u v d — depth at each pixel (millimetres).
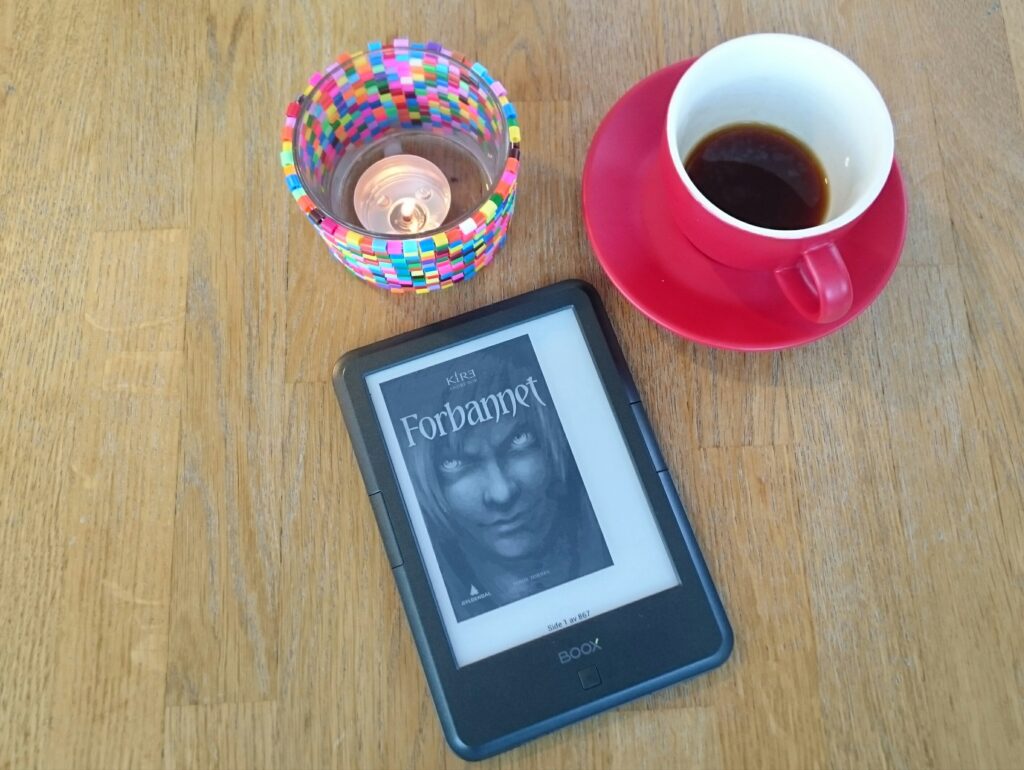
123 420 510
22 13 555
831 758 474
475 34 557
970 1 558
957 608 491
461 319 511
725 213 449
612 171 500
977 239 533
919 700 479
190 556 494
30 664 483
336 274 525
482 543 486
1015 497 503
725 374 516
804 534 498
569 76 554
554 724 467
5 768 472
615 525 489
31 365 518
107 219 536
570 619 478
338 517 497
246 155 542
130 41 556
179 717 477
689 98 434
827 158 463
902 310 524
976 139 547
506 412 501
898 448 509
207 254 529
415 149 531
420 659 474
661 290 485
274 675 481
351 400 500
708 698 479
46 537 497
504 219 476
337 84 462
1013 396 516
